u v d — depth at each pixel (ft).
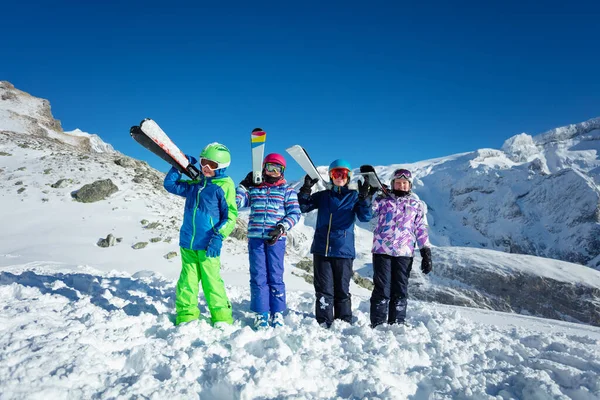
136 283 17.72
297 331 11.20
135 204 67.77
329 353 9.82
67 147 101.14
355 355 9.75
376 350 10.48
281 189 12.76
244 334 9.87
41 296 12.38
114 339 9.17
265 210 12.52
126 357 8.38
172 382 7.39
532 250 442.09
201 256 11.55
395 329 12.53
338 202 13.43
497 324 16.92
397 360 9.67
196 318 11.51
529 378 8.52
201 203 11.57
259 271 12.28
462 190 550.77
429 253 13.76
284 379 7.88
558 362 10.29
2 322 9.16
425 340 11.62
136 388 7.03
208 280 11.57
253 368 8.31
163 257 51.42
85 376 7.18
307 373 8.24
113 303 12.99
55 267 26.84
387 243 13.58
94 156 87.20
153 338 9.85
